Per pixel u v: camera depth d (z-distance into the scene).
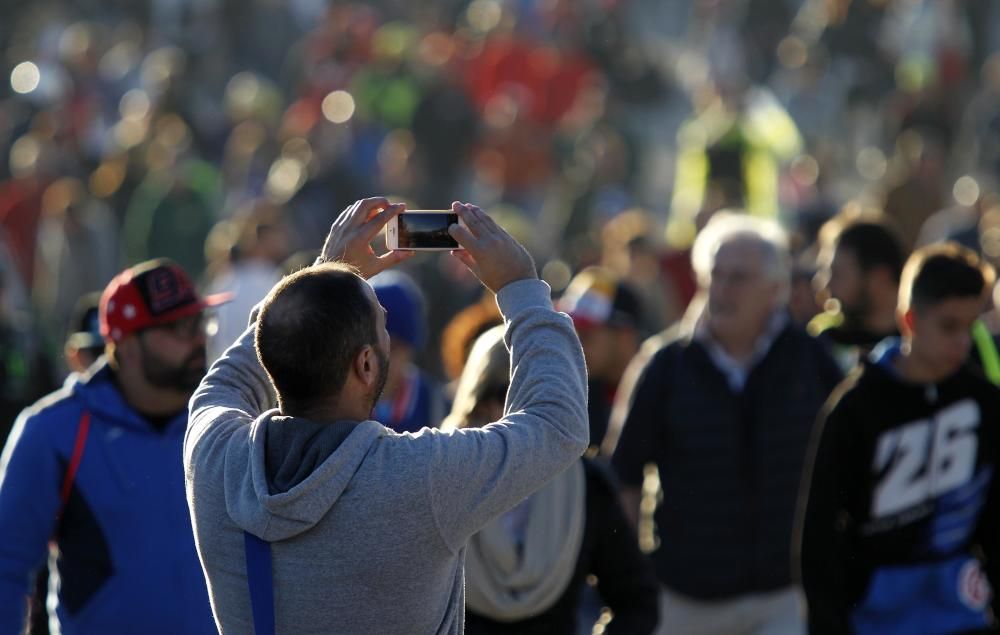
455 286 38.69
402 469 9.06
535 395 9.41
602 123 51.34
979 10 58.06
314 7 65.75
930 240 38.34
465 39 59.00
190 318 13.70
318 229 44.41
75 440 13.44
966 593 15.18
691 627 17.73
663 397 17.75
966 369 15.26
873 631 15.21
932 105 51.22
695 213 40.81
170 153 46.53
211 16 63.78
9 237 43.44
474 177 52.22
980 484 15.23
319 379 9.27
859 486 15.21
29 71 60.69
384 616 9.10
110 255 42.91
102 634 13.29
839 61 55.22
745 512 17.62
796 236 26.64
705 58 59.88
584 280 20.83
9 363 19.66
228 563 9.31
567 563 13.19
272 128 53.50
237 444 9.43
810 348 18.05
